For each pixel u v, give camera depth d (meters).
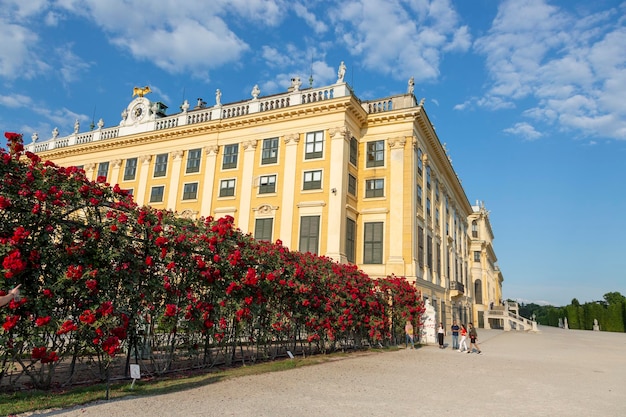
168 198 35.34
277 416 7.27
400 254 29.31
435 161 39.09
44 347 7.73
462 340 25.42
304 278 15.72
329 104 30.12
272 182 31.56
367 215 31.11
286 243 29.75
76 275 7.97
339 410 7.98
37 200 7.97
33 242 7.80
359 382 11.33
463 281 53.19
